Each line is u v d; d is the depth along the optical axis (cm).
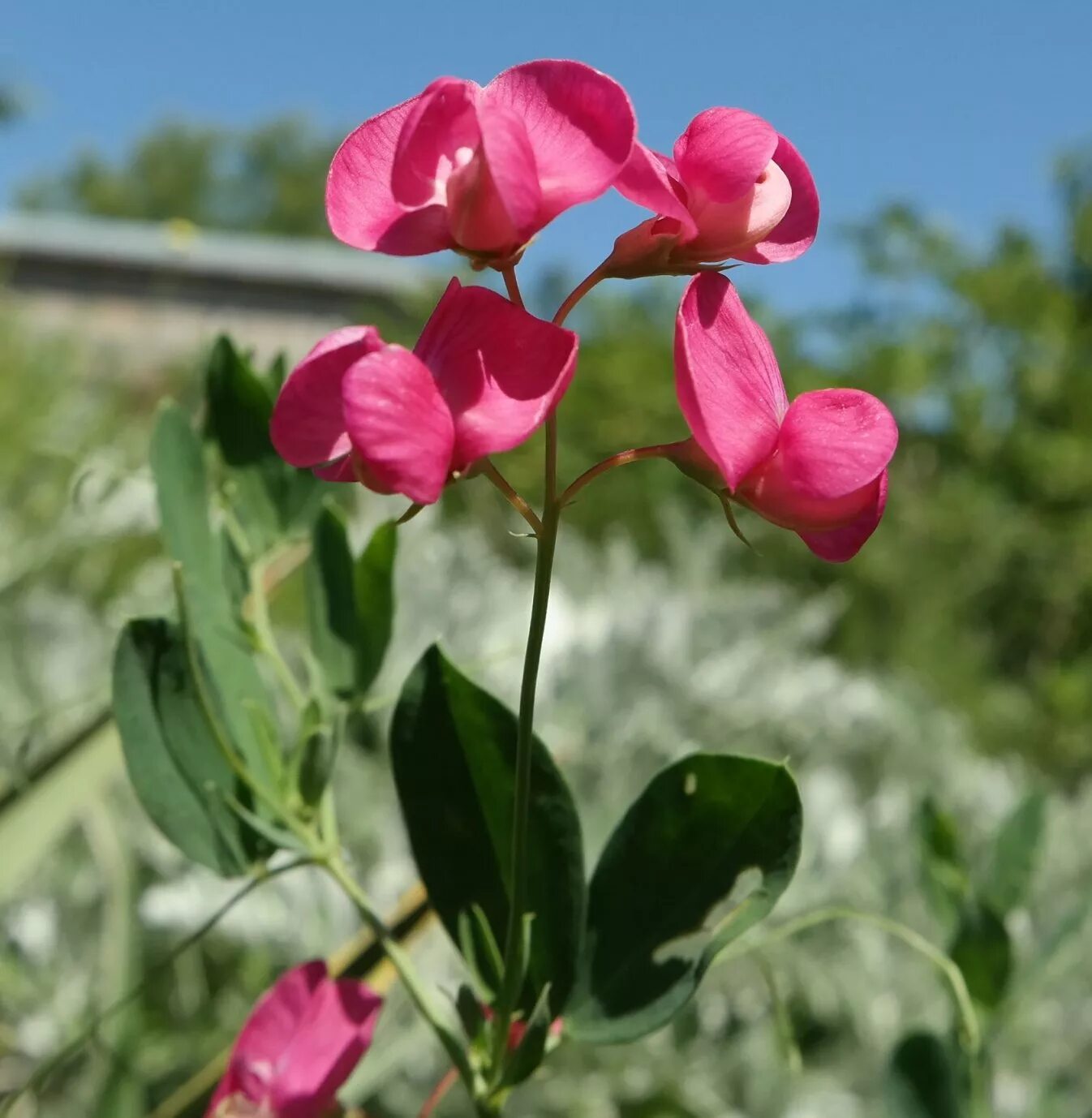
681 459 12
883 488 12
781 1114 24
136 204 520
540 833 12
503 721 12
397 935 14
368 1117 14
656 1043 25
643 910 12
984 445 123
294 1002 13
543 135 11
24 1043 22
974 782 35
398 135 11
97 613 39
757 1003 25
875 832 27
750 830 12
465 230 11
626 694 29
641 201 11
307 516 14
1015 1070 23
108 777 18
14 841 18
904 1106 14
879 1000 25
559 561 38
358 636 14
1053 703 86
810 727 33
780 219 12
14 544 34
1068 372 128
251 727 13
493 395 11
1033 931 23
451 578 31
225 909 13
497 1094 12
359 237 11
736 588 40
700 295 11
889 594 83
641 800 12
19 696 28
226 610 14
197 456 14
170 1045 23
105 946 23
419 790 12
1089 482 115
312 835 13
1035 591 108
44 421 52
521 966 11
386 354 10
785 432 12
